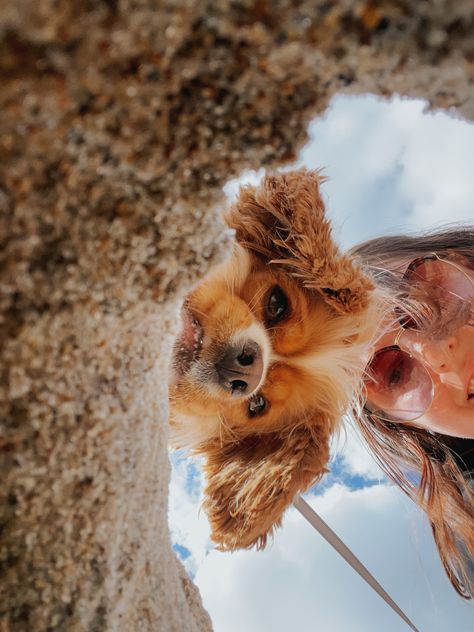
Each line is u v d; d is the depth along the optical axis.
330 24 0.08
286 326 0.32
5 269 0.10
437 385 0.31
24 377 0.10
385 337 0.32
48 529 0.11
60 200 0.10
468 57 0.08
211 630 0.18
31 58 0.08
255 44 0.08
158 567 0.14
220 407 0.32
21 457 0.11
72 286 0.10
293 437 0.34
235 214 0.32
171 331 0.14
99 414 0.11
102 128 0.09
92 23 0.08
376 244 0.38
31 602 0.11
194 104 0.09
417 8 0.08
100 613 0.12
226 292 0.30
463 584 0.36
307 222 0.30
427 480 0.34
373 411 0.35
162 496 0.15
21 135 0.09
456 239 0.34
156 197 0.10
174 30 0.08
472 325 0.30
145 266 0.11
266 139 0.10
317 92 0.10
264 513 0.32
